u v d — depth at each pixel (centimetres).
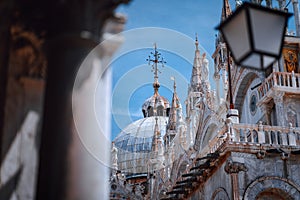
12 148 866
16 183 859
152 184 4184
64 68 662
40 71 884
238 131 2216
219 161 2242
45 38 710
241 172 2103
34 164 873
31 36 826
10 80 870
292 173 2153
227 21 686
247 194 2072
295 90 2534
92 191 634
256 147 2142
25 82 881
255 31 656
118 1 715
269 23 665
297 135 2361
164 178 4000
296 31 2902
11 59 865
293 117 2517
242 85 3020
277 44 665
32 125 884
